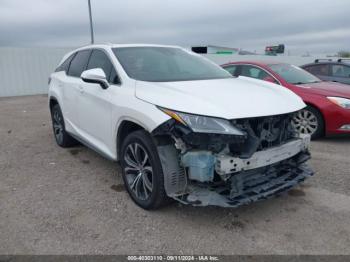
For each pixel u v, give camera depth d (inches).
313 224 120.6
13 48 595.5
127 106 127.9
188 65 166.6
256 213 129.0
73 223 121.9
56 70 227.5
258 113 114.1
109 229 117.7
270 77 258.4
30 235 114.1
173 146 116.2
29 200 141.4
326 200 139.3
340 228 117.7
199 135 106.0
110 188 153.6
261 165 115.6
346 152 206.1
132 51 162.2
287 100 133.1
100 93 151.1
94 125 161.6
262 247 107.0
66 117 200.7
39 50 629.0
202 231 116.3
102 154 159.3
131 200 140.4
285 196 143.3
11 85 603.2
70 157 201.2
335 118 219.8
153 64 155.1
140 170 131.6
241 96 124.3
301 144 133.3
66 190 151.7
